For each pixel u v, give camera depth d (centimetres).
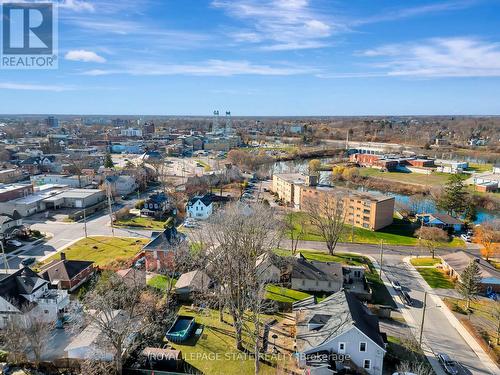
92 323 4316
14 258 7025
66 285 5662
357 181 15875
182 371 4022
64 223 9244
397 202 11819
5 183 13112
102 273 6091
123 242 7919
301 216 10025
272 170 17138
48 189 11756
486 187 13788
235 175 14638
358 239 8681
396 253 7838
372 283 6353
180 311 5281
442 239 8556
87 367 3875
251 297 4759
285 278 6281
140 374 3969
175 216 10094
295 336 4581
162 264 6450
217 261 5400
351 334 3988
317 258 7419
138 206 10469
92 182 13325
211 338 4650
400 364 4231
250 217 6700
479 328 5003
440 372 4122
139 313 4662
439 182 15400
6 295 4634
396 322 5144
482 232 8519
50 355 4150
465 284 5503
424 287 6225
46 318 4791
